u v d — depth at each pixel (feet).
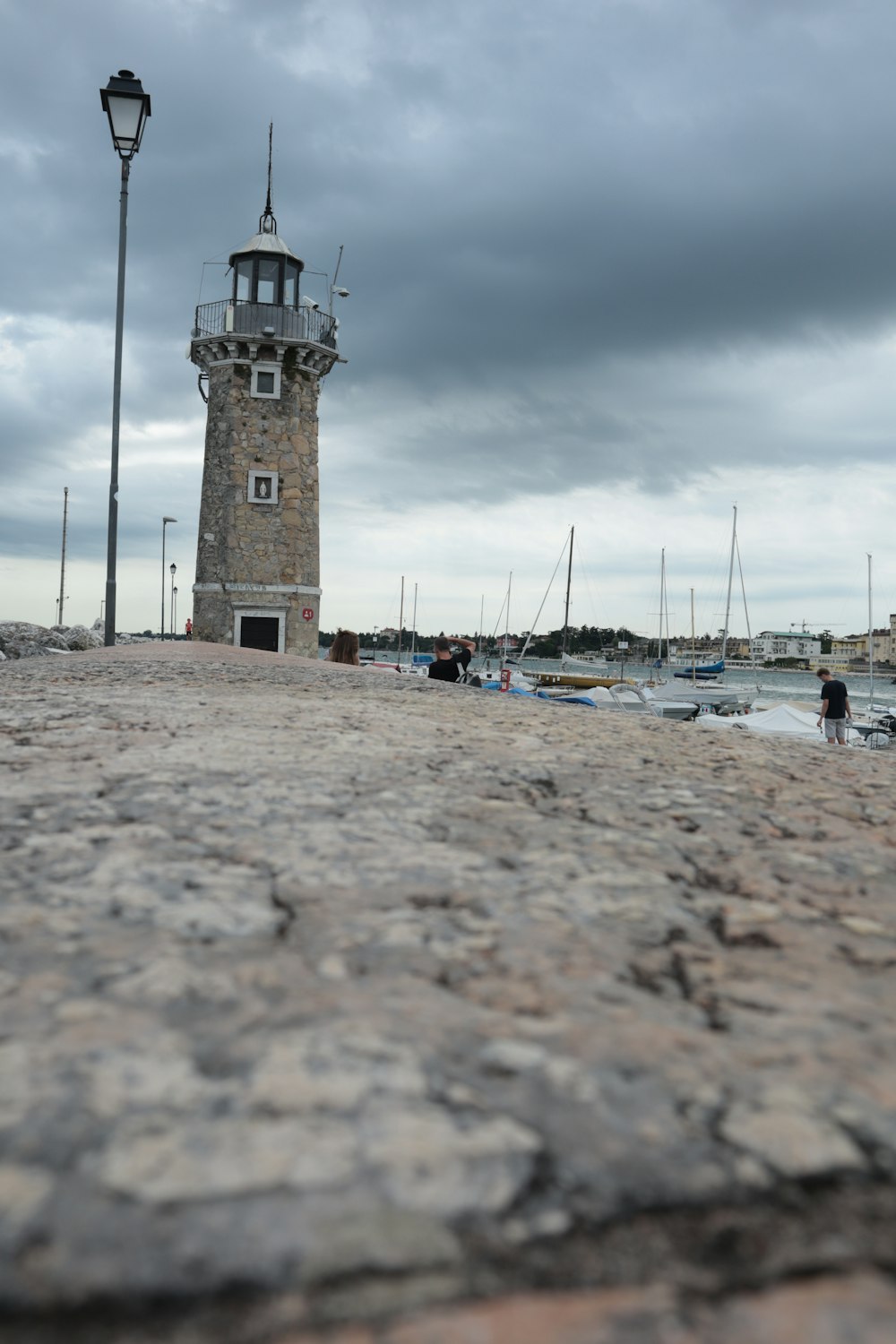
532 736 9.23
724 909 4.17
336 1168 1.86
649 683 166.09
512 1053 2.47
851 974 3.41
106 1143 1.93
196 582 92.48
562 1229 1.69
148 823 5.10
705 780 7.33
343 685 13.97
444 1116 2.09
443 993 2.96
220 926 3.52
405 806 5.86
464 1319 1.44
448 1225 1.69
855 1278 1.57
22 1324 1.41
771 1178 1.89
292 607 91.91
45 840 4.65
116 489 48.80
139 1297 1.48
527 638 222.07
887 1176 1.93
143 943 3.27
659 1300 1.50
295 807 5.64
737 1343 1.38
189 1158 1.88
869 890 4.67
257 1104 2.12
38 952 3.12
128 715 9.28
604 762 7.82
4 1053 2.33
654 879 4.55
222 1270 1.55
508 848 5.03
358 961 3.23
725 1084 2.35
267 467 91.25
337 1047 2.45
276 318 90.99
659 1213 1.75
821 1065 2.51
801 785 7.41
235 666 17.08
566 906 4.03
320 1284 1.52
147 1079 2.23
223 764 6.87
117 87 46.75
